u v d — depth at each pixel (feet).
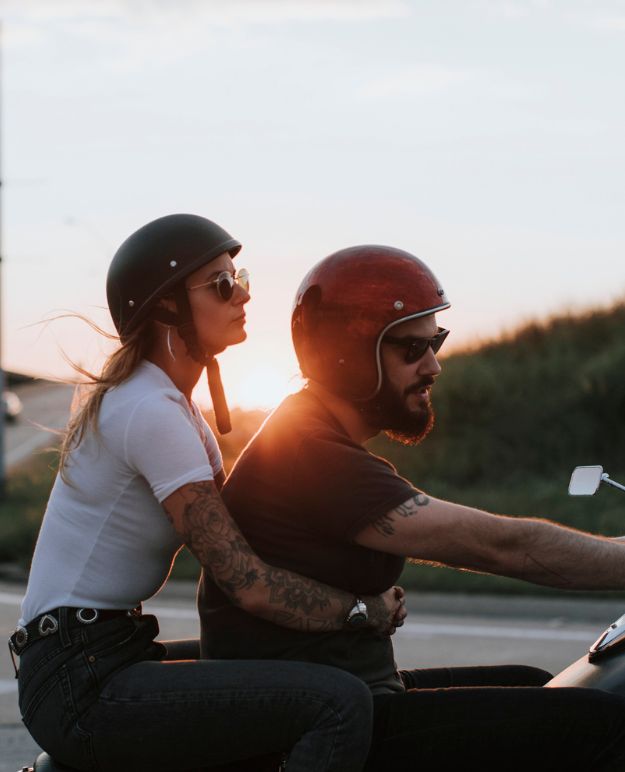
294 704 8.02
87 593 8.78
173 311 9.25
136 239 9.30
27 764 17.75
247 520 8.74
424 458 54.70
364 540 8.29
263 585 8.38
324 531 8.43
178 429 8.70
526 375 59.98
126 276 9.21
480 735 7.98
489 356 65.16
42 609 8.86
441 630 30.94
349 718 7.92
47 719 8.59
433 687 9.43
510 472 52.80
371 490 8.27
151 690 8.32
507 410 56.95
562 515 43.57
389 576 8.69
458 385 58.80
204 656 9.05
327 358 8.79
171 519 8.64
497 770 8.02
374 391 8.73
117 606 8.86
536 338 66.28
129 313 9.22
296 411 8.80
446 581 37.17
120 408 8.82
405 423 8.91
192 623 32.68
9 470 92.79
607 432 53.57
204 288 9.26
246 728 8.12
